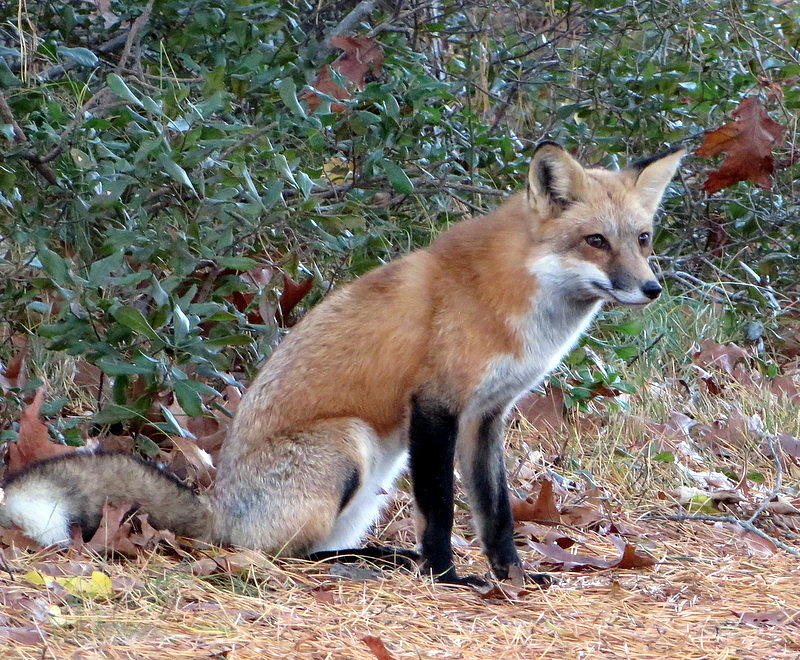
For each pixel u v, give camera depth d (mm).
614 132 16516
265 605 7223
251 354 11898
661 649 6891
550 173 8633
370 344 8609
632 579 8531
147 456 10375
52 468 8203
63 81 12195
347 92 12156
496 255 8516
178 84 11328
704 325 15648
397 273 8805
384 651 6219
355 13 13336
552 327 8812
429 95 12930
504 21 17969
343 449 8477
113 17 12867
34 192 10578
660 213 16984
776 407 13594
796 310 16297
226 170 10438
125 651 6184
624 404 13180
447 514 8492
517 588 7996
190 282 11273
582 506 10258
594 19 16469
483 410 8727
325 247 11766
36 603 6672
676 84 15750
